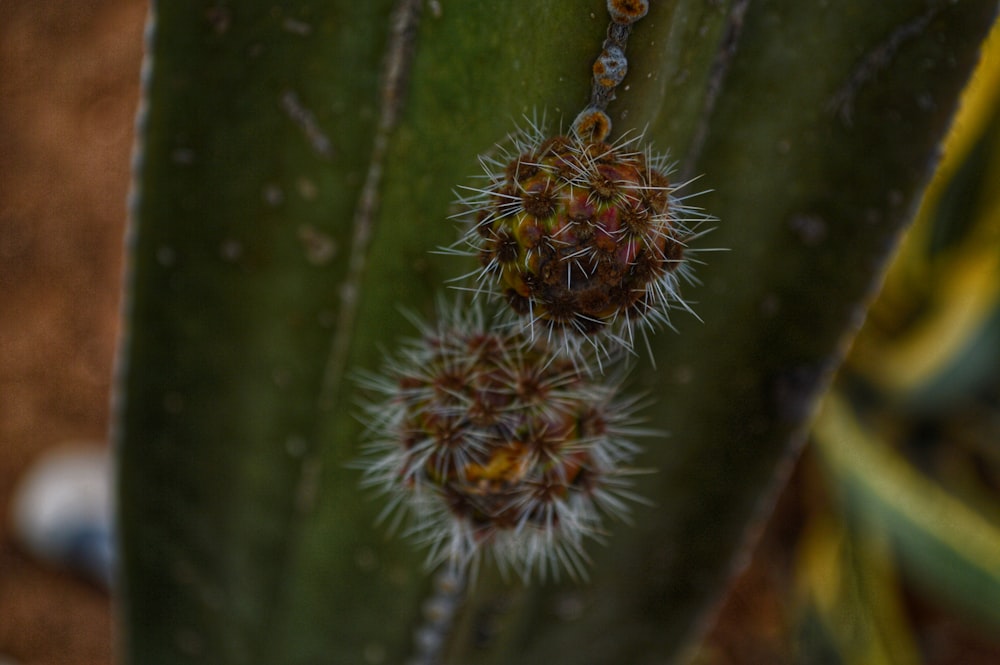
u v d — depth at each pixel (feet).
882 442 2.62
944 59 1.67
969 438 2.87
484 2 1.61
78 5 3.89
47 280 3.68
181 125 1.74
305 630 1.96
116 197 3.72
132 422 1.91
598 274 1.51
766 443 1.84
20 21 3.88
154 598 2.01
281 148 1.74
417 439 1.63
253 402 1.87
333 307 1.79
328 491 1.88
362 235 1.74
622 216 1.50
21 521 3.46
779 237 1.74
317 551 1.91
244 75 1.72
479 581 1.81
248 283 1.81
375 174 1.71
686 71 1.61
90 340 3.63
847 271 1.75
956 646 3.06
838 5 1.65
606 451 1.69
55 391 3.60
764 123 1.69
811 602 2.63
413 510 1.82
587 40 1.56
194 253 1.81
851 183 1.72
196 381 1.88
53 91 3.83
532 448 1.60
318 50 1.69
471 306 1.69
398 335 1.77
